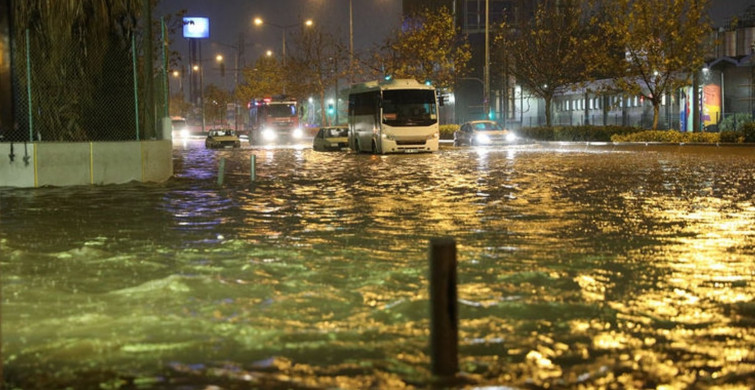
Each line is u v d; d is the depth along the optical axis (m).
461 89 75.38
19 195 19.17
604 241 11.47
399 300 7.83
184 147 58.31
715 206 15.87
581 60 54.59
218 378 5.52
